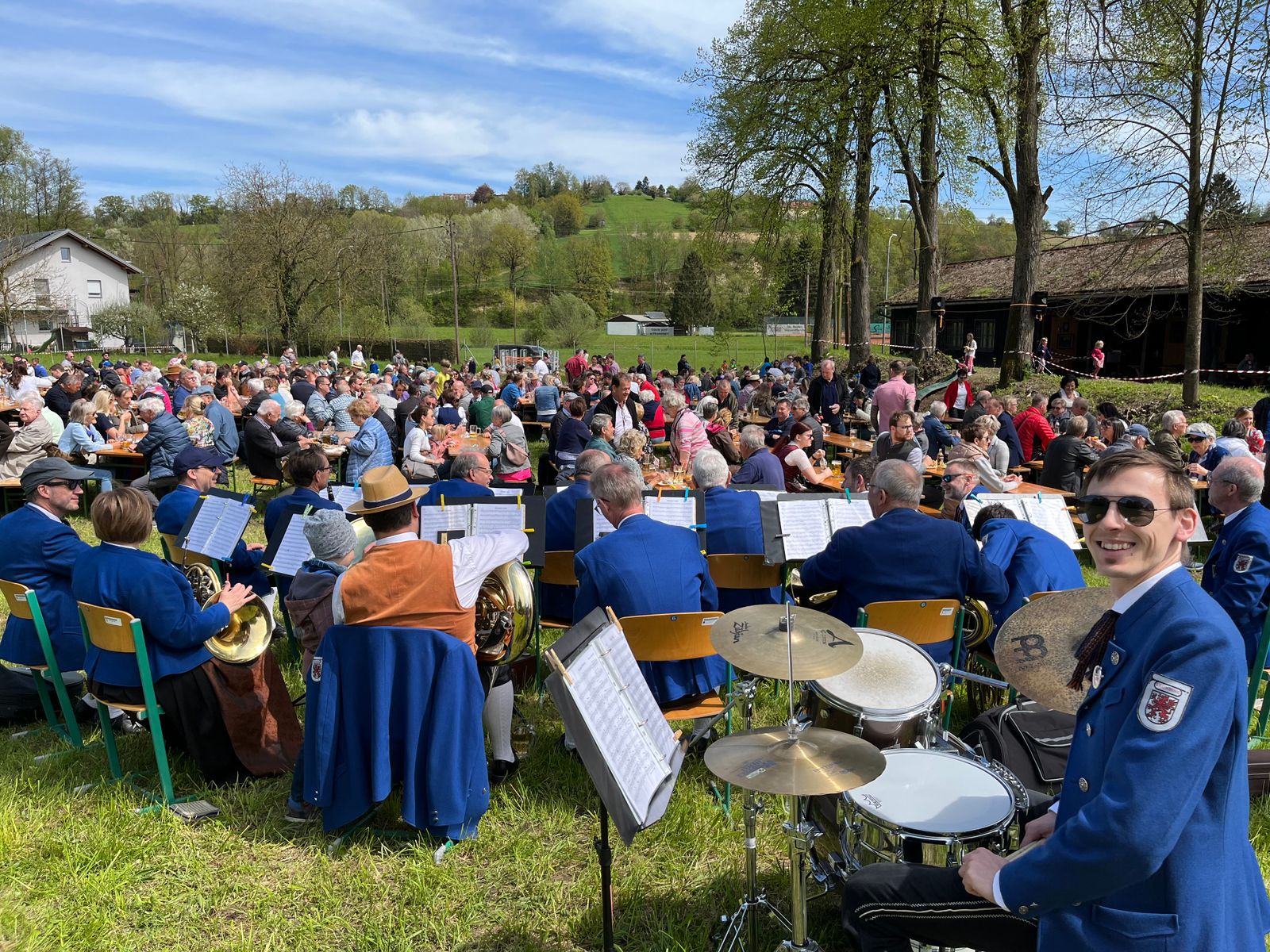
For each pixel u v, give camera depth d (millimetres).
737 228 25328
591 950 2869
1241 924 1664
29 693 4680
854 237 21781
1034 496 5891
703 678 3719
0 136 55719
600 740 2219
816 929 2893
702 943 2879
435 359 47281
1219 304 21328
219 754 3881
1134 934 1629
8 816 3539
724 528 5152
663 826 3543
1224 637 1580
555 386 15914
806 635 2555
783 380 17625
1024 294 17734
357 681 3357
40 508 4406
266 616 4062
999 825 2324
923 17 16547
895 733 2893
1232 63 12367
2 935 2873
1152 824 1521
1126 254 15906
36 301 41688
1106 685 1743
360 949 2875
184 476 5602
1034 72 16500
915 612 3637
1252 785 3627
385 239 50219
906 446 8867
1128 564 1721
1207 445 9227
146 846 3379
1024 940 1967
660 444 13969
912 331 33438
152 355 47844
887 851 2357
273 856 3367
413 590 3299
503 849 3391
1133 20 12805
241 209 42062
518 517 4727
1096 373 21516
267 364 23422
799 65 20469
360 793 3379
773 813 3648
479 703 3424
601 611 2465
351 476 8719
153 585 3629
